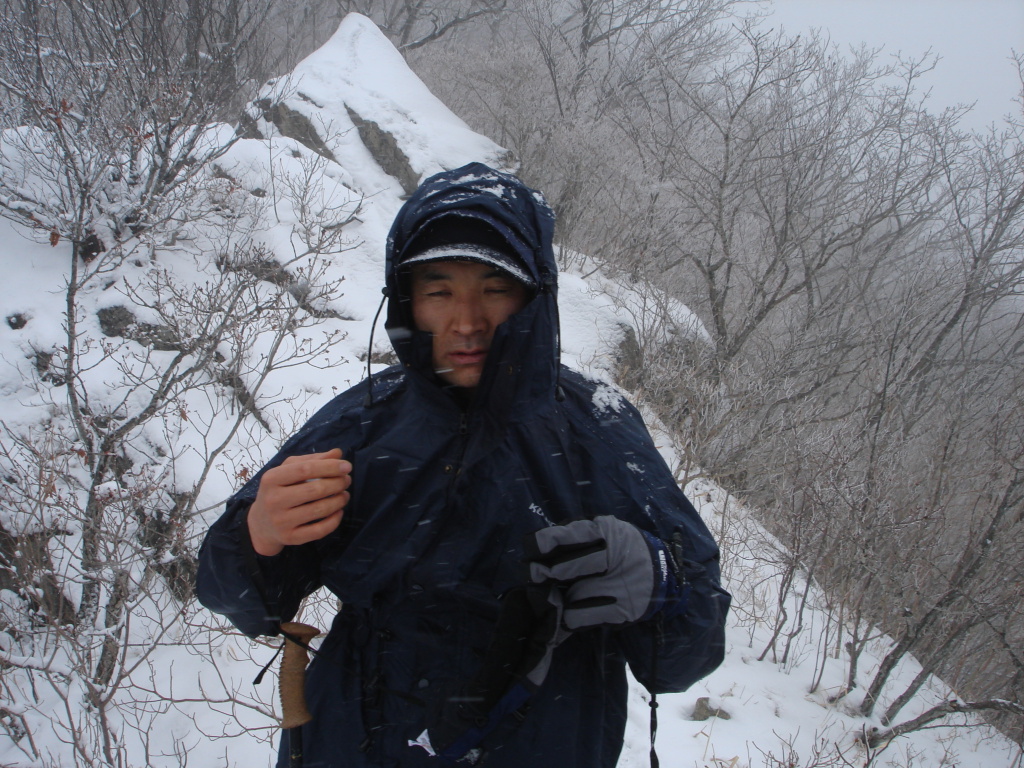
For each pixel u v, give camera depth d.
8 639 4.38
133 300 6.24
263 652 4.43
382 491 1.30
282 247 7.64
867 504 4.92
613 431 1.37
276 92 10.86
